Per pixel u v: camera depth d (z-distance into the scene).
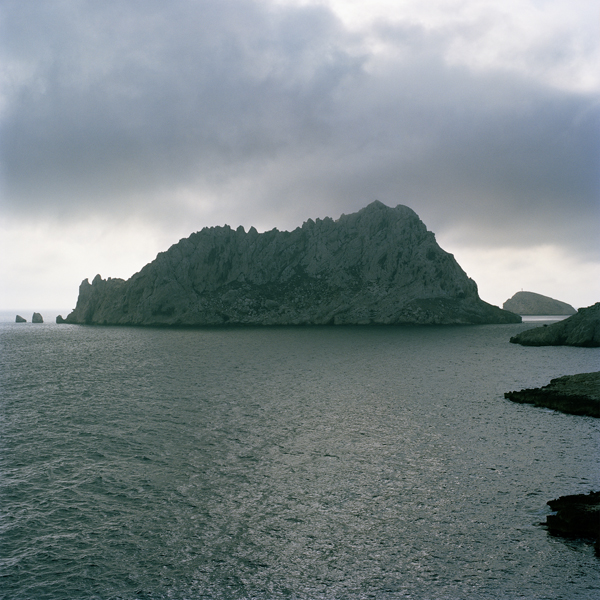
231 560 18.98
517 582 17.34
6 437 35.22
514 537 20.31
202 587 17.38
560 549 19.39
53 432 36.56
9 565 18.78
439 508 23.03
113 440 34.31
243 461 29.70
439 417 40.50
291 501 23.95
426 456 30.31
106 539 20.66
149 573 18.23
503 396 49.81
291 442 33.50
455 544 19.89
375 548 19.69
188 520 22.19
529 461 29.25
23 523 22.09
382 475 27.16
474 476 26.92
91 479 27.08
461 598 16.56
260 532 21.03
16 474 27.92
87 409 44.44
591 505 21.97
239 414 41.97
